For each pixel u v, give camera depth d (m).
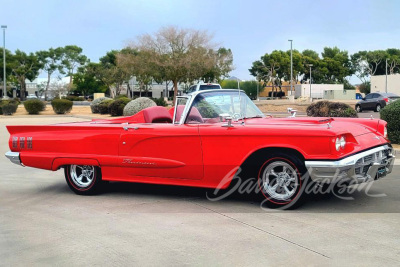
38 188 7.28
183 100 6.33
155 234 4.65
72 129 6.53
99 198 6.42
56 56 87.25
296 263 3.74
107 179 6.36
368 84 97.12
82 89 86.12
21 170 9.16
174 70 42.06
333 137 5.03
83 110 39.00
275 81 94.69
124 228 4.90
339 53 103.62
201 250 4.13
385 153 5.75
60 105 34.56
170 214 5.42
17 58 83.44
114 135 6.23
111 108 28.44
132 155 6.12
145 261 3.90
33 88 104.56
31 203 6.23
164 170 5.95
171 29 42.38
